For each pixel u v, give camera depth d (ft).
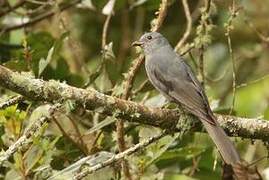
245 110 54.24
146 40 40.01
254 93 54.90
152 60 38.73
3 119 32.58
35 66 39.93
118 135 34.47
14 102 30.42
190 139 39.96
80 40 55.98
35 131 30.53
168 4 40.65
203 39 38.22
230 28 37.37
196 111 33.12
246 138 33.24
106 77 39.63
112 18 55.16
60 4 47.98
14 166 32.50
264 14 57.00
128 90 35.88
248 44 57.93
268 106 46.16
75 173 32.32
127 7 50.93
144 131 36.47
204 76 39.14
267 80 55.31
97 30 56.03
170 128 32.30
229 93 55.52
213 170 38.55
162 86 37.55
